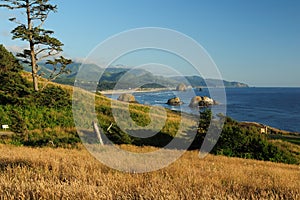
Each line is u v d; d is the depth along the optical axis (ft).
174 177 22.06
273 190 19.47
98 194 15.25
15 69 120.06
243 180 22.72
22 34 101.30
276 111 324.39
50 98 102.73
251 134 68.95
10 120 88.17
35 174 20.83
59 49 108.88
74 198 14.94
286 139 111.45
